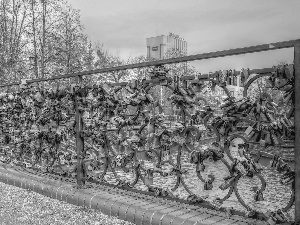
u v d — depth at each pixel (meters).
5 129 7.79
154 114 4.15
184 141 3.80
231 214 3.41
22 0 23.53
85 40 25.48
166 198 4.10
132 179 6.99
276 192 6.45
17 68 21.92
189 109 3.73
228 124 3.33
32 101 6.62
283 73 2.83
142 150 4.35
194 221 3.39
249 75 3.09
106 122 4.85
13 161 7.35
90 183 5.32
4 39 23.23
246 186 7.10
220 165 9.70
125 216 4.04
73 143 5.66
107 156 4.88
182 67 15.74
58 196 5.09
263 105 3.03
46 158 6.39
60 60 24.23
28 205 4.85
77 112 5.22
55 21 24.23
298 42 2.74
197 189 6.44
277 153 2.98
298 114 2.76
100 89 4.88
